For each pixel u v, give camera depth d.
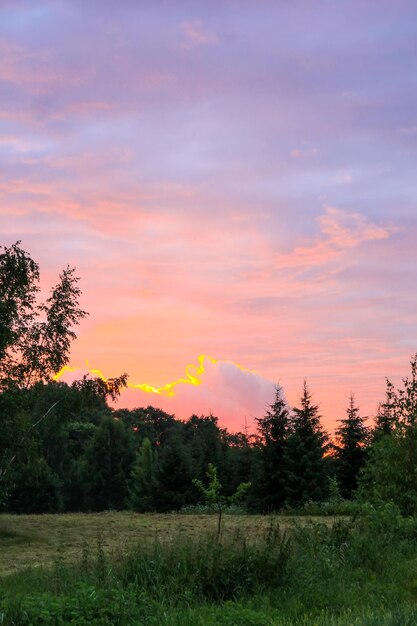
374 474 20.08
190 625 8.09
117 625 8.12
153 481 55.22
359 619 7.93
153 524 26.30
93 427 102.25
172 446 55.00
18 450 27.72
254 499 44.00
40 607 8.08
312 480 43.16
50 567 14.42
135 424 118.62
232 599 10.18
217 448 58.03
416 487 19.31
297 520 24.53
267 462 44.97
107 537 22.02
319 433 46.09
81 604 8.34
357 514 15.62
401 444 19.91
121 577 10.65
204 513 37.66
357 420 49.88
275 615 8.95
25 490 73.12
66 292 29.70
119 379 30.98
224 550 11.20
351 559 12.20
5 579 12.55
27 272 28.47
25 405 28.58
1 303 27.36
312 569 11.09
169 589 10.02
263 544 11.82
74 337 29.69
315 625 7.91
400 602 9.62
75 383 30.73
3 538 22.75
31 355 28.72
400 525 14.64
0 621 7.60
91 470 91.81
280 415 46.00
